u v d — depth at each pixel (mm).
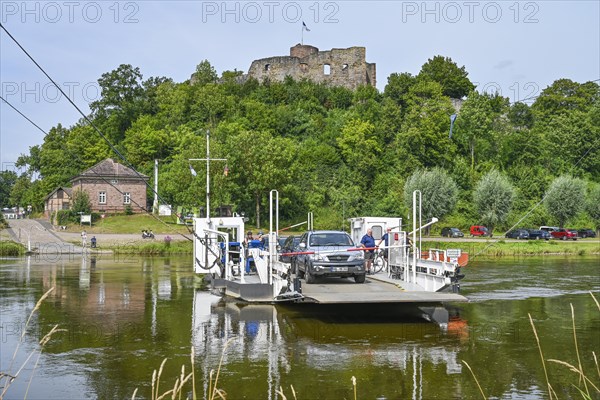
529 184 93000
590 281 31984
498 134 103250
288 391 10938
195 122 115562
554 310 21078
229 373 12094
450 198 76750
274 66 127625
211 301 22562
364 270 21656
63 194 104000
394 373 12133
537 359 13453
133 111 126500
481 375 12062
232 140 80688
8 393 10867
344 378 11766
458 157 96125
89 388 11188
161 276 33219
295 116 108250
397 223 27625
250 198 81250
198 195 75812
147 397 10656
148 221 82688
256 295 21875
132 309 20516
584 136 101500
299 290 18641
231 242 27109
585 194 79562
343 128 100375
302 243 23094
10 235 73188
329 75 125000
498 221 75812
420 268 22781
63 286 27766
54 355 13672
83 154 112375
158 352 13938
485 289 28078
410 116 99625
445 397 10648
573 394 10930
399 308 19828
